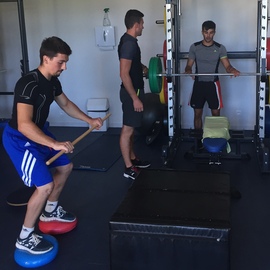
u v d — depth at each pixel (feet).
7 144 8.28
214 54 15.25
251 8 17.21
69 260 8.68
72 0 18.44
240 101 18.16
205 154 14.85
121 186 12.59
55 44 7.97
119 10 18.19
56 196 9.60
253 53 16.22
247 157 14.58
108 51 18.74
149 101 17.16
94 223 10.28
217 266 7.22
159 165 14.37
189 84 18.38
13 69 19.77
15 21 19.15
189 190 8.73
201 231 7.11
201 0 17.42
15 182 13.26
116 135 18.28
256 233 9.59
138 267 7.55
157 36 18.10
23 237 8.60
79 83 19.36
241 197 11.53
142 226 7.30
